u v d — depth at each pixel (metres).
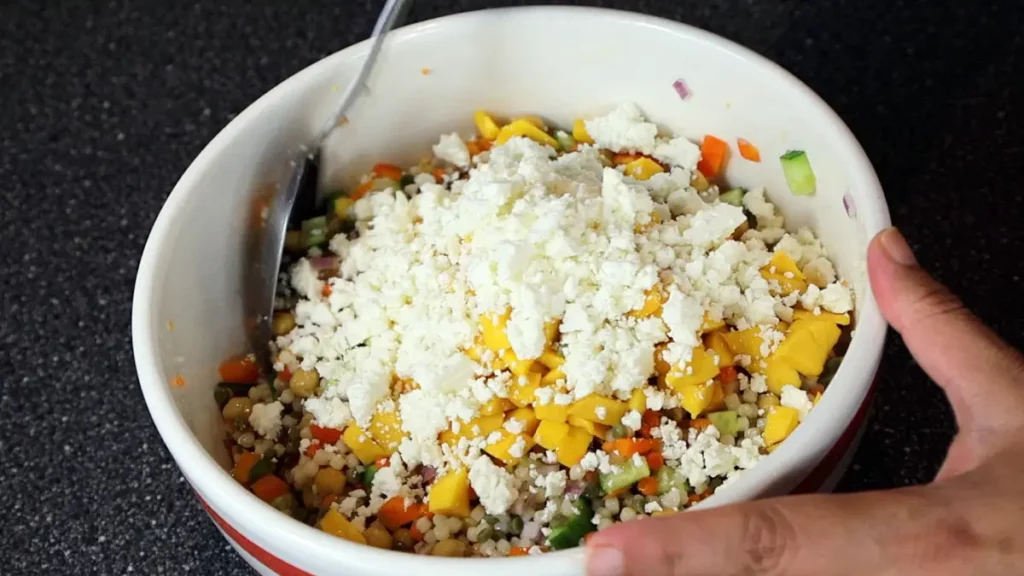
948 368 0.39
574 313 0.46
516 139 0.53
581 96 0.56
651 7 0.67
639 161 0.53
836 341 0.48
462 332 0.47
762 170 0.53
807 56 0.64
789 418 0.46
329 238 0.54
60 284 0.60
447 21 0.53
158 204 0.62
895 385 0.54
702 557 0.35
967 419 0.39
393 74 0.54
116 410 0.56
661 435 0.46
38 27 0.69
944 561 0.35
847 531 0.35
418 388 0.47
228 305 0.51
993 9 0.65
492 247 0.48
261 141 0.51
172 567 0.51
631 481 0.46
